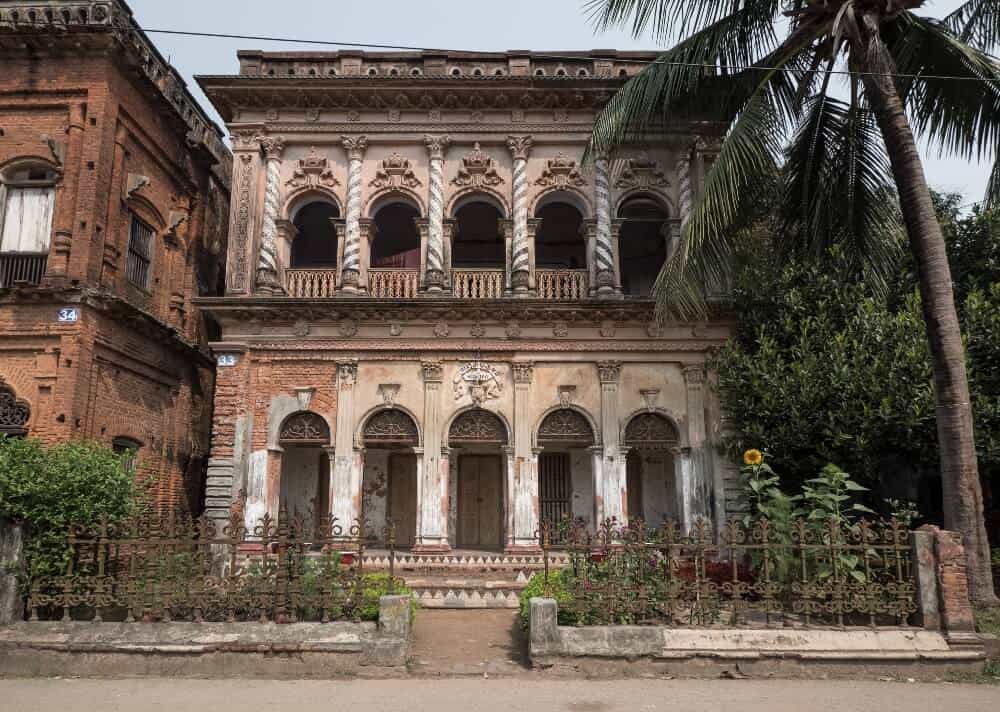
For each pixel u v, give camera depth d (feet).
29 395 43.11
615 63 56.13
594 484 50.85
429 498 49.85
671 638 25.81
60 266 44.39
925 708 22.02
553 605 26.25
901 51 36.60
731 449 48.62
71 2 46.47
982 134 35.70
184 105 58.03
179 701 22.50
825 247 42.96
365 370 51.78
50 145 45.75
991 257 44.45
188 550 27.09
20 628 25.90
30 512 27.25
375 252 71.61
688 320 51.34
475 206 64.39
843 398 40.86
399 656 25.73
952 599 26.12
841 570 26.73
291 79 53.47
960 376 31.50
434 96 54.60
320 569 27.43
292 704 22.24
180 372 57.26
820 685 24.35
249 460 50.06
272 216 53.52
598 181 54.34
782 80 39.50
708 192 34.04
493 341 51.85
